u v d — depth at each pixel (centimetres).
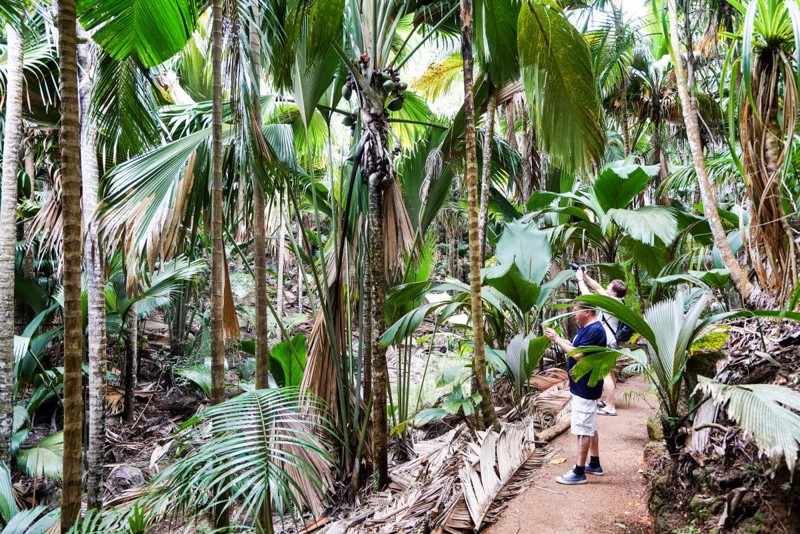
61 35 187
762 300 283
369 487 412
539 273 474
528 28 361
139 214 311
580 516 277
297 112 539
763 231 262
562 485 316
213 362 256
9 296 447
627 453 366
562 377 571
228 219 443
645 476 309
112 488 535
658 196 713
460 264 1577
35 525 284
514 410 478
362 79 386
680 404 330
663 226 427
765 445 152
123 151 495
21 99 452
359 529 337
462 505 303
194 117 452
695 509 194
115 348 860
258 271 342
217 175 259
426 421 433
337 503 402
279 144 420
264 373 343
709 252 527
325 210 555
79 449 198
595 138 391
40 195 716
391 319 504
